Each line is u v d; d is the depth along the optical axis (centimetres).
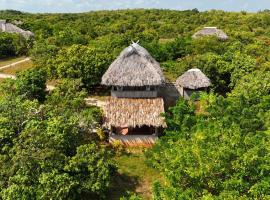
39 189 2198
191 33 7925
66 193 2217
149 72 3547
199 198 1819
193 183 1923
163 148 2484
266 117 2675
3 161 2289
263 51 5297
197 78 4056
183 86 4075
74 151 2566
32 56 5403
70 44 6425
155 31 8225
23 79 3862
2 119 2527
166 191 1823
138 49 3856
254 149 1911
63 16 10562
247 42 6644
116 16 10306
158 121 3102
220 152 1880
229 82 4381
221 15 10281
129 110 3186
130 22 9088
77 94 3275
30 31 7644
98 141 3228
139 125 3097
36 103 2855
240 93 3266
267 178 1789
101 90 4553
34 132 2414
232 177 1836
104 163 2436
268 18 9506
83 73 4294
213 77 4344
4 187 2234
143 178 2803
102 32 7950
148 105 3228
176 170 1939
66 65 4281
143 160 3044
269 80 3494
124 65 3597
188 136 2491
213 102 2916
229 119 2561
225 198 1686
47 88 4544
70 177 2309
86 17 10288
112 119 3130
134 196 1892
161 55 5647
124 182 2745
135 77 3525
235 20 9619
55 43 6375
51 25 8312
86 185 2355
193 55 5128
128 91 3612
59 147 2461
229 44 5709
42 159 2289
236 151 1909
